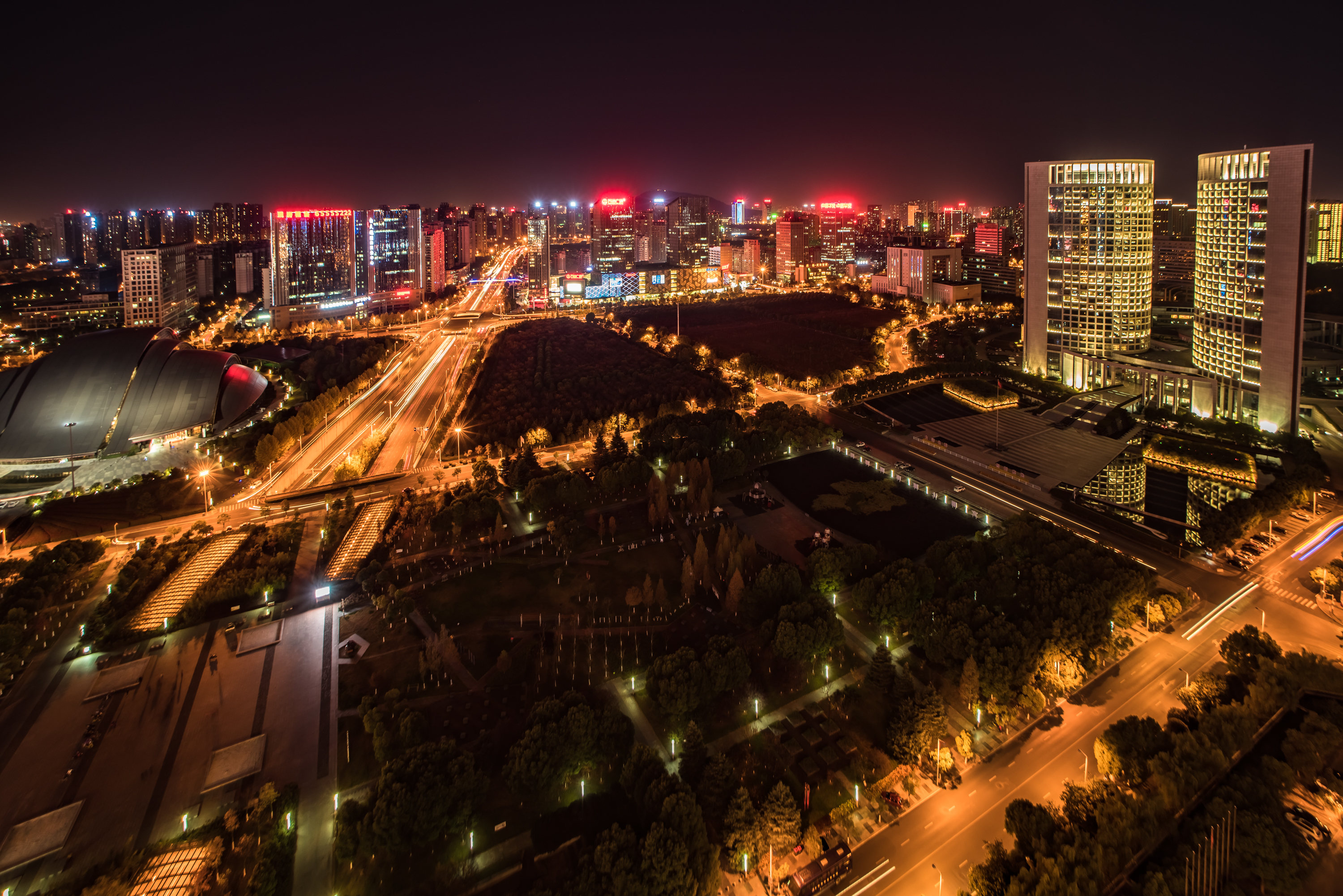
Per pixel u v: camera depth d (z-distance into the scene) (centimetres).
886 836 10075
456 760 10281
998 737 11894
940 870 9519
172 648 14662
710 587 16362
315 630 15288
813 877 9112
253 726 12412
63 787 11119
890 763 11350
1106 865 8656
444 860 9819
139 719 12594
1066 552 15775
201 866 9481
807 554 18075
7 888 9488
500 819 10488
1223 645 12850
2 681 13388
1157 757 10025
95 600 16650
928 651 13288
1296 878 8600
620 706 12888
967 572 15850
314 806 10781
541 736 10775
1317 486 19462
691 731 10762
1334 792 10256
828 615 13875
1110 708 12456
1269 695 11231
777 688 13262
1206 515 18288
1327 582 15288
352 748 11875
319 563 18125
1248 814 9075
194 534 19725
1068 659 12862
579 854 9500
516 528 19912
